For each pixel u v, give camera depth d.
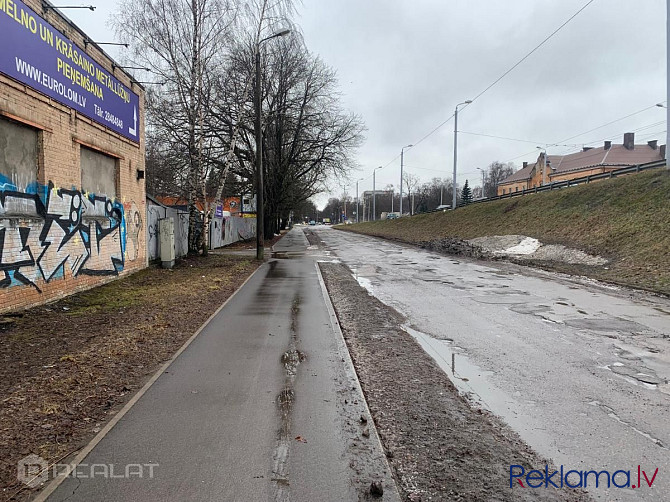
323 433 3.66
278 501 2.76
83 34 10.12
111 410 4.08
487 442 3.58
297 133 33.53
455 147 41.94
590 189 24.53
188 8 16.91
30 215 8.18
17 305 7.70
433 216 45.28
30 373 4.89
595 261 15.89
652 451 3.49
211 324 7.52
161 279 12.73
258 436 3.60
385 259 20.61
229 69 23.56
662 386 4.88
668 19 18.91
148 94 19.61
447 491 2.89
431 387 4.75
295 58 29.83
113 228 12.02
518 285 12.43
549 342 6.63
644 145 64.00
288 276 14.21
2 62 7.27
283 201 40.28
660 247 14.29
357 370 5.29
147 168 28.17
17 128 7.88
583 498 2.87
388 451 3.40
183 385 4.71
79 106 9.98
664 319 8.14
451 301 9.98
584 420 4.03
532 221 25.66
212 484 2.94
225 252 24.23
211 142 28.00
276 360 5.59
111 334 6.59
